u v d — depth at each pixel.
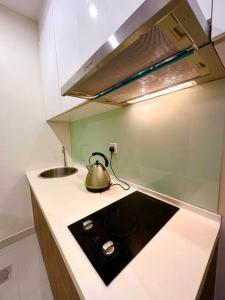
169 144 0.83
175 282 0.42
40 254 1.55
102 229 0.65
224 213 0.67
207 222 0.68
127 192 1.03
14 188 1.67
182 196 0.82
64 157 1.93
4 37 1.46
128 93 0.78
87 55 0.76
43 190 1.11
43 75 1.61
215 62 0.46
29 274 1.34
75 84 0.64
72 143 2.03
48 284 1.25
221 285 0.70
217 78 0.60
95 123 1.45
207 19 0.36
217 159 0.66
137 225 0.67
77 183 1.26
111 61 0.46
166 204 0.85
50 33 1.22
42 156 1.82
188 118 0.73
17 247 1.64
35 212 1.54
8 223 1.67
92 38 0.70
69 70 0.98
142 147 1.00
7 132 1.57
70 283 0.58
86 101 0.90
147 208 0.82
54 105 1.40
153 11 0.29
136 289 0.40
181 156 0.79
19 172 1.68
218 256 0.69
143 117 0.96
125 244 0.56
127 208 0.82
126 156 1.14
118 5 0.54
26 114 1.67
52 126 1.87
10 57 1.51
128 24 0.34
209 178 0.69
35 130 1.75
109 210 0.80
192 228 0.64
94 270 0.46
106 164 1.16
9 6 1.44
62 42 1.02
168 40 0.36
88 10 0.70
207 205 0.72
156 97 0.86
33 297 1.16
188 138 0.74
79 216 0.75
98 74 0.55
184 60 0.45
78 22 0.80
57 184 1.24
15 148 1.63
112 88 0.67
